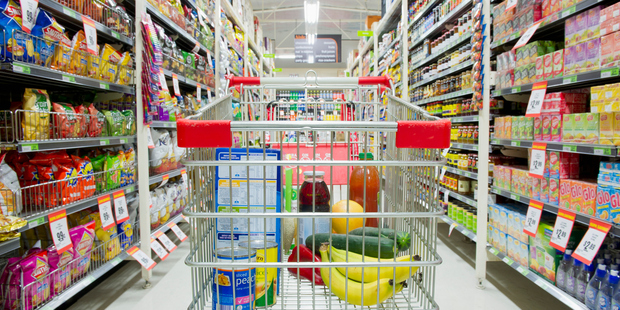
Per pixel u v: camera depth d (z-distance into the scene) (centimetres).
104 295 215
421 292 111
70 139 186
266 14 1388
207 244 108
